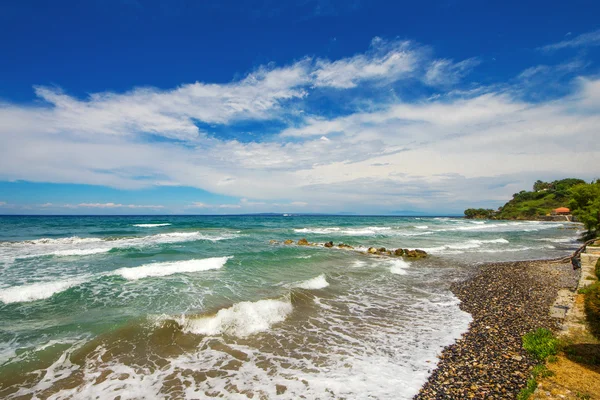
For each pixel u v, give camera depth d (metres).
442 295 13.07
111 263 17.03
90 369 6.62
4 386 5.92
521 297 12.46
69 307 10.07
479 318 10.08
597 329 7.85
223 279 14.12
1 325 8.58
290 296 11.62
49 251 20.38
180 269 15.74
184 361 7.12
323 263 19.05
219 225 52.94
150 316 9.17
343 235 38.19
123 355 7.24
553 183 131.00
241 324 9.20
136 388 6.02
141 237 30.17
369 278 15.90
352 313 10.60
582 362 6.25
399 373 6.59
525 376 6.13
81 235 31.39
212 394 5.87
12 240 26.34
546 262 21.34
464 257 23.75
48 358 6.96
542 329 8.25
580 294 10.79
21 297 10.62
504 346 7.70
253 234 36.97
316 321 9.79
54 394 5.75
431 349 7.77
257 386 6.14
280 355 7.48
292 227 51.56
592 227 30.67
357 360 7.22
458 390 5.83
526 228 60.50
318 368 6.85
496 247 30.02
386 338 8.51
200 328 8.77
